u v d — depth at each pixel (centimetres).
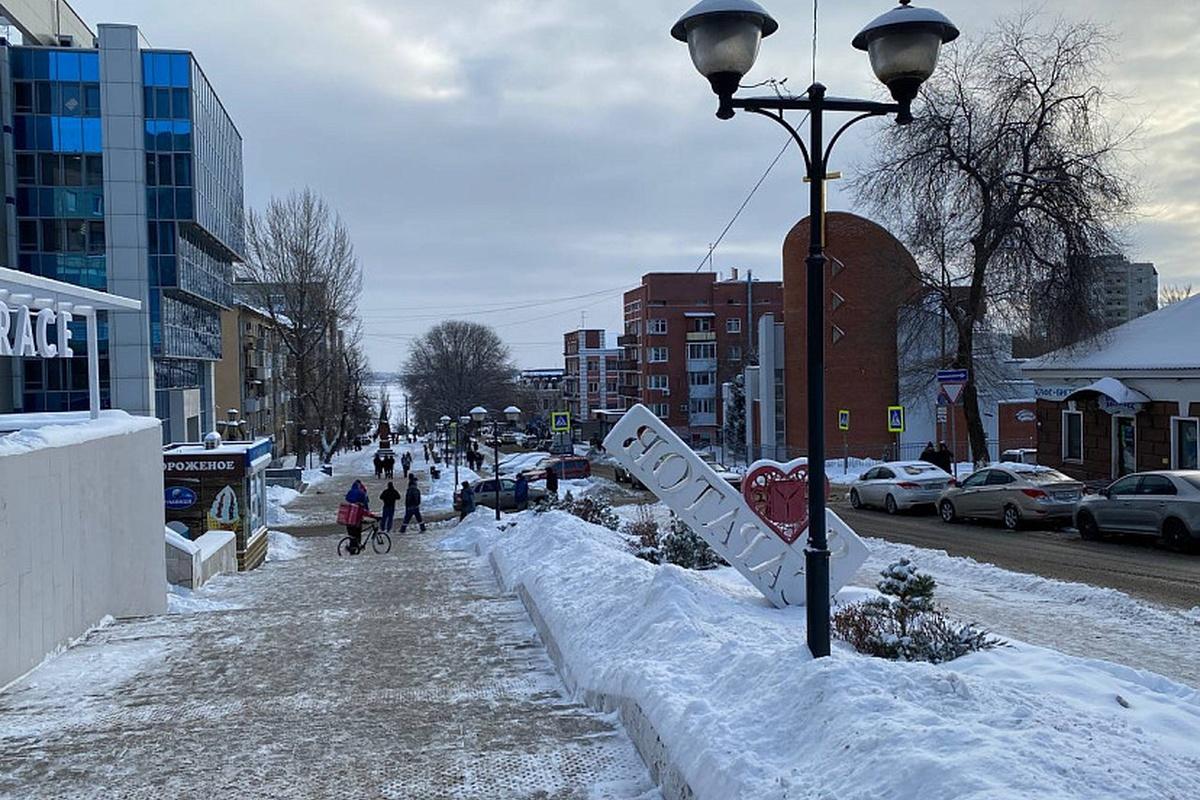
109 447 1118
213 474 2017
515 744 571
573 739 578
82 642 976
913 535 1945
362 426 13712
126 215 5047
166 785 520
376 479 6109
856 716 407
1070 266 2641
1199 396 2217
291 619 1077
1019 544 1755
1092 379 2562
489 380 11694
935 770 338
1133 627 1020
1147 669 835
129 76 5025
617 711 609
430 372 12431
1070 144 2683
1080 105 2677
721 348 8794
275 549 2489
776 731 438
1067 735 384
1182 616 1064
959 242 2828
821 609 571
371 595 1349
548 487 3102
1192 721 485
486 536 2103
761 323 5134
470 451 6662
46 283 964
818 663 470
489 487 3612
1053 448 2809
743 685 511
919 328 3203
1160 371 2297
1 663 787
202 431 6406
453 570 1675
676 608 728
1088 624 1040
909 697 436
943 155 2744
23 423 1313
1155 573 1376
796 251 4800
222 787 513
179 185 5128
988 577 1359
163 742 601
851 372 4509
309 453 7094
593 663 698
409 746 576
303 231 5656
